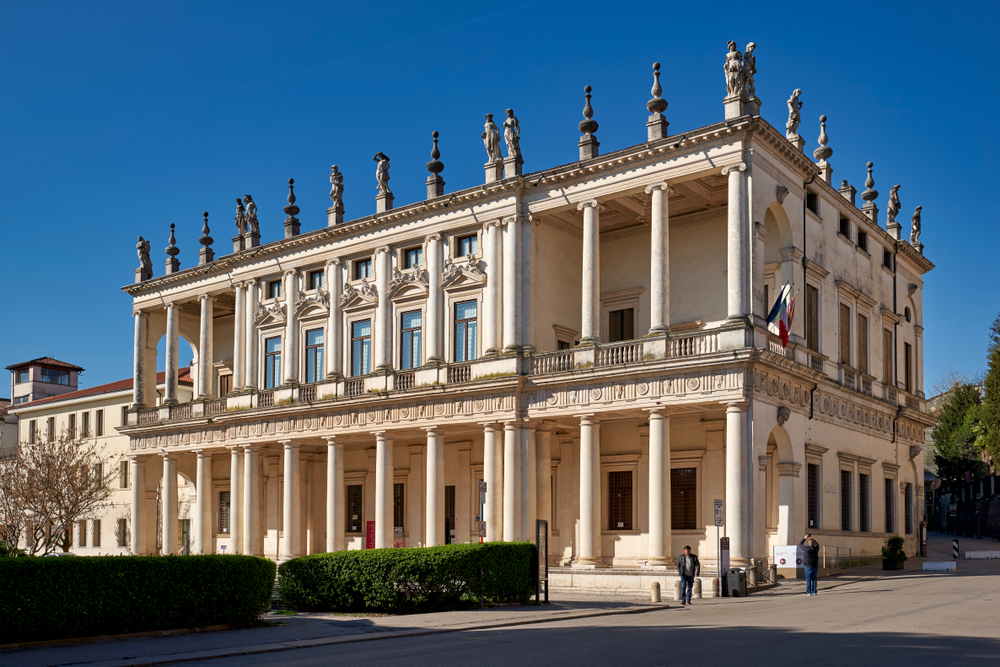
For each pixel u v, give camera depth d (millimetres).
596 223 47844
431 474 52062
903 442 60969
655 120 46062
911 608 29062
